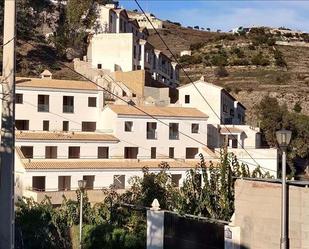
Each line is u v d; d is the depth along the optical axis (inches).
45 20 3794.3
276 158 2276.1
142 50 3339.1
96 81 2824.8
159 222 912.3
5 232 609.6
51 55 3440.0
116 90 2783.0
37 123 2278.5
